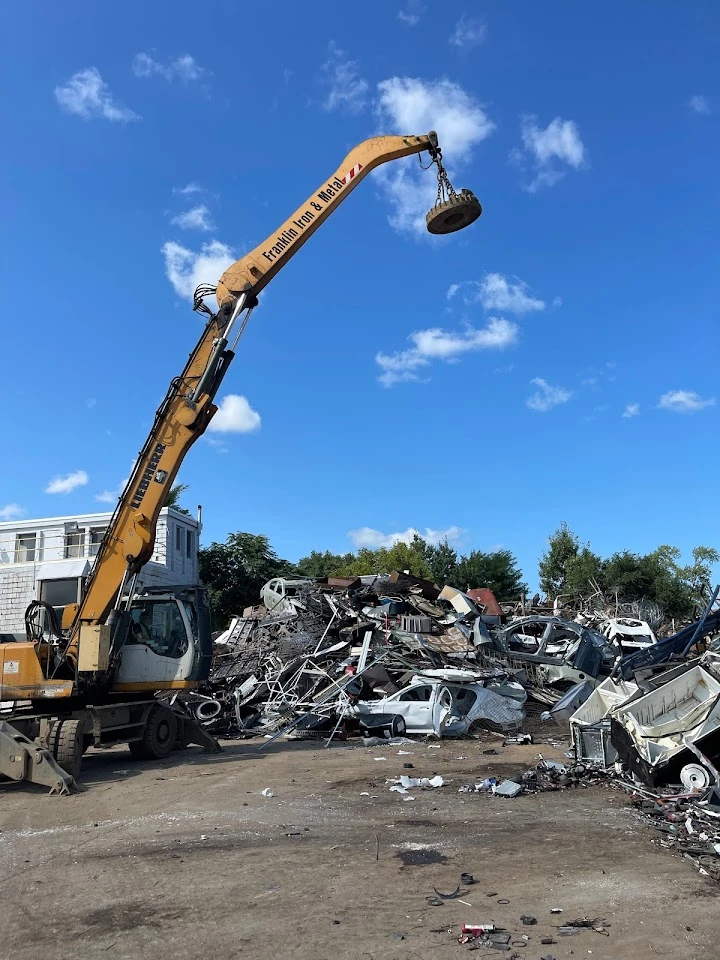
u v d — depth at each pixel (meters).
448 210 12.59
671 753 9.34
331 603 24.33
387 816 8.78
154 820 8.88
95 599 13.36
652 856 6.82
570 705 18.14
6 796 10.71
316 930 5.30
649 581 58.41
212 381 13.98
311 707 17.77
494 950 4.87
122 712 13.81
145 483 13.74
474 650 21.03
